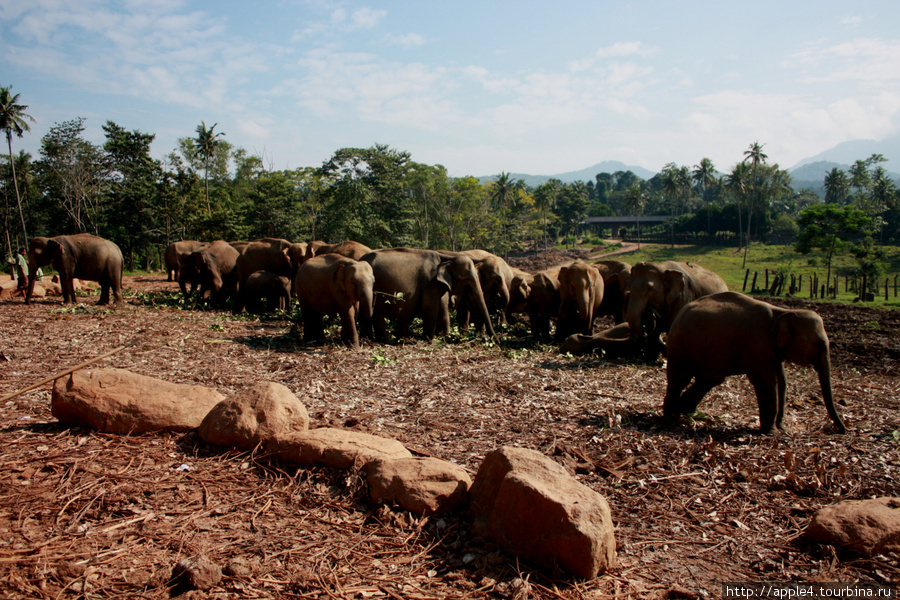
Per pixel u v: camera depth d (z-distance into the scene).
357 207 47.62
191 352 10.39
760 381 6.73
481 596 3.34
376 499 4.37
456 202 59.91
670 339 7.29
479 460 5.55
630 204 107.50
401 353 11.18
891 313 21.94
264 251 18.16
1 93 39.44
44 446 5.24
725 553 4.02
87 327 12.90
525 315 18.94
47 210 49.62
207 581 3.29
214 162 67.94
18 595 3.11
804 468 5.55
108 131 51.34
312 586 3.36
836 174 95.88
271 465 5.02
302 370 9.23
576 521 3.53
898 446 6.17
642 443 6.24
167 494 4.46
